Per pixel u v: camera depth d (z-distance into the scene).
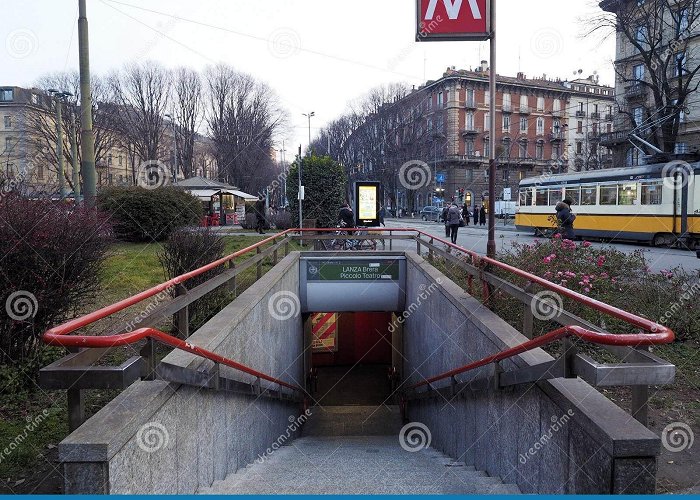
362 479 4.52
